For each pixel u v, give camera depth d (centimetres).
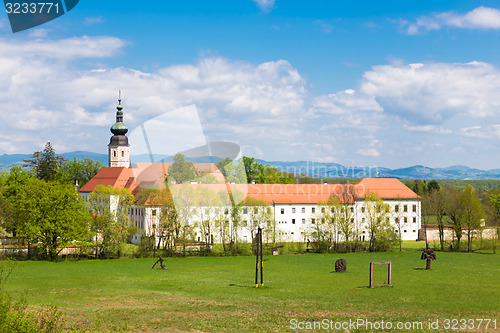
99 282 6125
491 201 16338
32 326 2272
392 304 4331
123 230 9738
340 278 6606
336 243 11294
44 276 6669
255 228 10588
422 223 16262
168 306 4219
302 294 5075
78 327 2925
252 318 3600
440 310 3969
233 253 10131
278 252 10531
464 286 5703
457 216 11556
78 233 9350
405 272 7312
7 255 9100
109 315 3684
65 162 18000
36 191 9275
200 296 4909
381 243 11219
